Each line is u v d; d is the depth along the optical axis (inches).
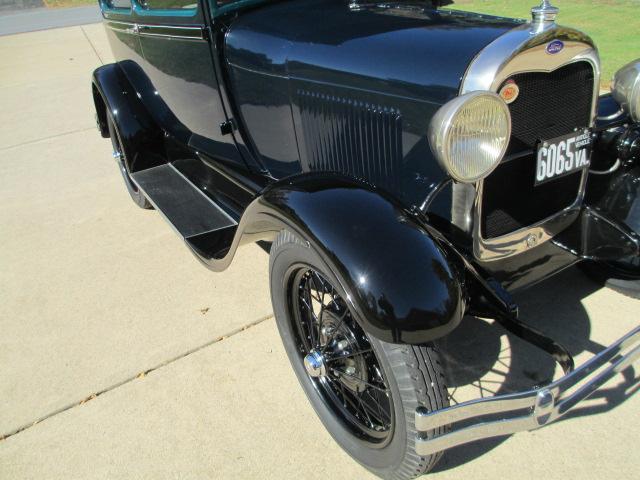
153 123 145.2
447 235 78.7
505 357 93.2
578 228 88.1
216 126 117.7
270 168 111.7
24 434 89.4
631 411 81.1
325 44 86.4
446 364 92.4
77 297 124.4
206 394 93.5
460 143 62.5
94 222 161.3
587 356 91.0
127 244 146.3
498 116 63.6
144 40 129.8
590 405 82.8
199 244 102.7
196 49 108.0
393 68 76.3
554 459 75.5
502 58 66.7
